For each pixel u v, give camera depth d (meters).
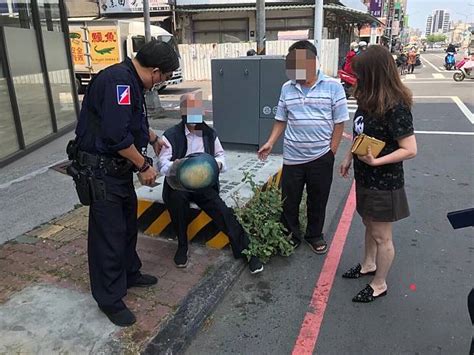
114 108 2.44
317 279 3.49
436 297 3.23
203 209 3.49
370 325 2.92
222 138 6.14
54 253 3.65
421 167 6.45
